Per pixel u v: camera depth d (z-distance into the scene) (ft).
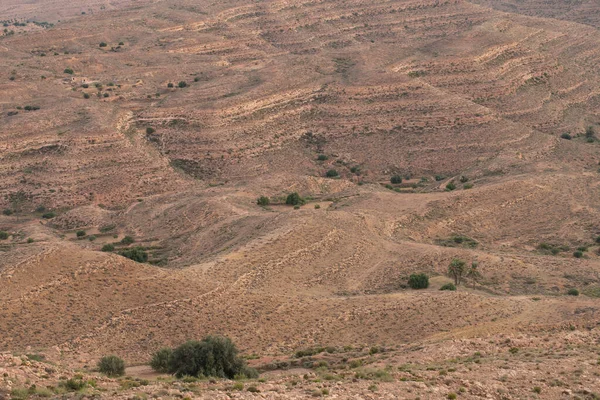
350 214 364.79
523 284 288.92
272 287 257.34
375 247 320.29
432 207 412.77
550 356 160.86
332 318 224.12
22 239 423.23
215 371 154.10
